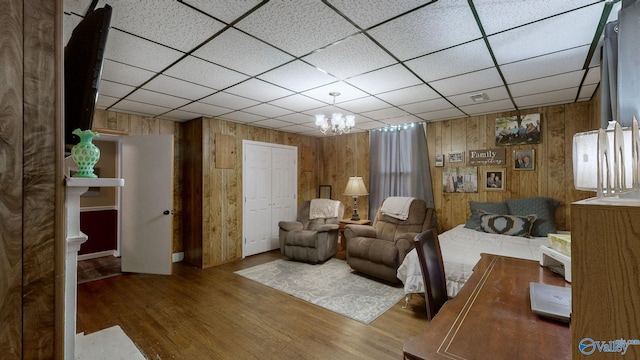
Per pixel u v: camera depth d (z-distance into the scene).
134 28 1.69
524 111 3.59
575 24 1.64
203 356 1.98
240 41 1.86
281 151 5.12
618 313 0.58
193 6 1.49
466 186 4.00
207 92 2.89
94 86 1.11
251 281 3.44
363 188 4.64
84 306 2.76
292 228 4.37
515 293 1.29
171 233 3.75
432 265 1.52
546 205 3.32
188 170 4.25
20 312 0.80
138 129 3.92
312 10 1.52
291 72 2.37
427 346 0.88
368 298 2.92
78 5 1.47
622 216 0.58
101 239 4.56
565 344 0.88
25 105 0.80
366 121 4.29
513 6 1.47
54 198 0.85
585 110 3.24
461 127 4.05
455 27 1.68
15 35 0.78
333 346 2.09
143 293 3.08
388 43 1.88
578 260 0.62
